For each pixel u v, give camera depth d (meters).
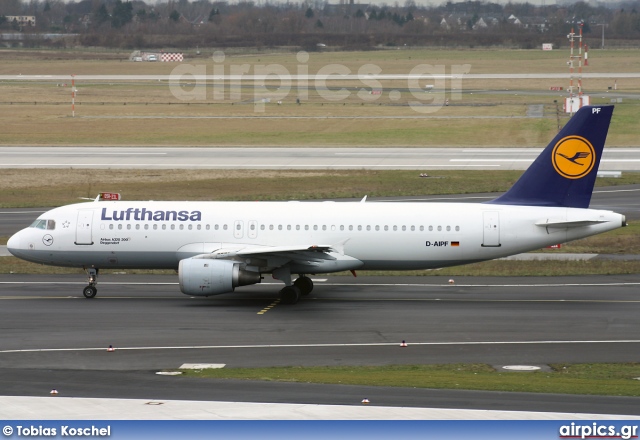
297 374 125.12
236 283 175.25
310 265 183.25
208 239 186.75
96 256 189.00
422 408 106.50
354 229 185.62
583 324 161.38
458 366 132.00
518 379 122.44
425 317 167.38
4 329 155.50
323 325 160.50
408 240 185.12
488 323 162.38
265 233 186.00
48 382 120.31
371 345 145.50
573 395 112.31
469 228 184.62
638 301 182.75
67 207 192.50
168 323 161.50
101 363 132.25
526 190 187.00
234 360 135.00
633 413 104.50
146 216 188.25
